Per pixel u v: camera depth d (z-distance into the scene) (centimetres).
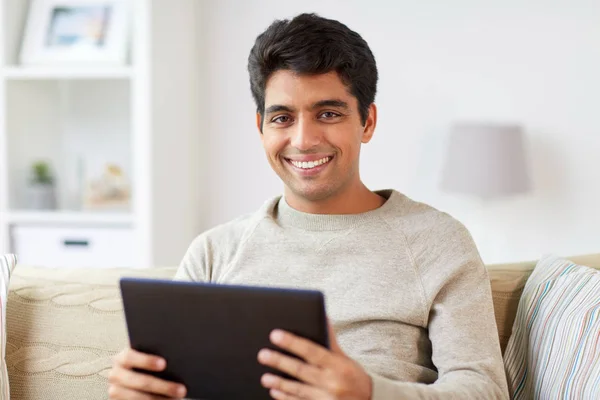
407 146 300
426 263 132
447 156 277
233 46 306
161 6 275
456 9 294
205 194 312
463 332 125
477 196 280
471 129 271
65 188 318
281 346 95
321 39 127
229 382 100
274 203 146
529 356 137
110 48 278
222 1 305
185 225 302
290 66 128
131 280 101
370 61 135
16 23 285
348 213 139
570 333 128
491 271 153
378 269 132
